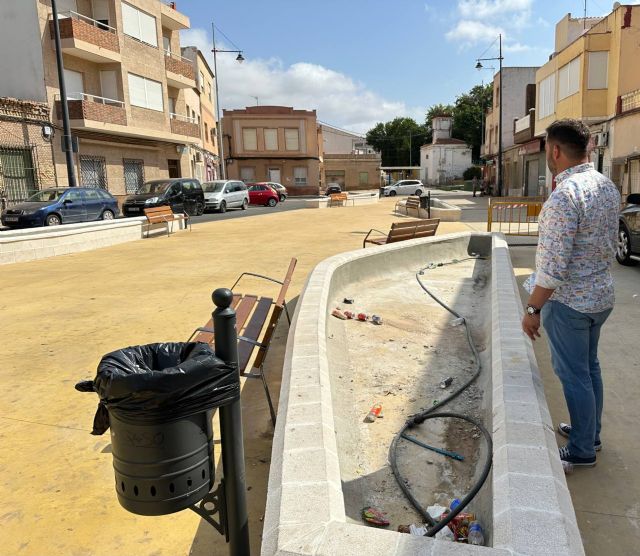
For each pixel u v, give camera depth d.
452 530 2.43
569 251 2.58
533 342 5.06
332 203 30.34
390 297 7.08
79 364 4.71
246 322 4.49
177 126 30.91
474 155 80.38
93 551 2.44
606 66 22.38
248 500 2.78
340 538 1.66
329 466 2.10
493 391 2.89
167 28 32.28
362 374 4.45
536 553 1.57
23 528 2.59
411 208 21.27
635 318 5.89
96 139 25.34
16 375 4.48
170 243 13.41
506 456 2.12
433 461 3.14
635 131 19.94
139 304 6.84
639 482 2.88
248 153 51.12
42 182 22.06
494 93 46.28
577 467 3.00
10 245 10.54
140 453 1.72
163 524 2.62
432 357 4.82
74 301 7.11
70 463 3.15
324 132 76.94
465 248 10.60
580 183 2.60
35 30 22.05
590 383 2.84
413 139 92.38
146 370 1.88
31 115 21.50
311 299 4.91
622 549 2.40
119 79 25.98
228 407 1.87
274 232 15.65
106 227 13.09
